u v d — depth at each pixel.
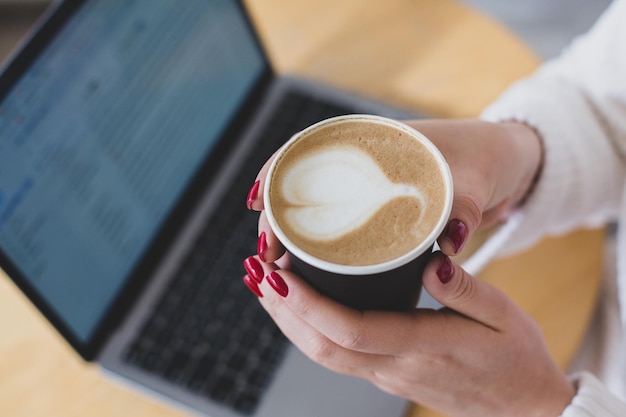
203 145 0.90
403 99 0.91
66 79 0.73
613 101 0.73
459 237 0.46
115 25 0.76
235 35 0.91
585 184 0.71
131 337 0.78
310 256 0.41
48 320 0.71
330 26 1.00
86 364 0.78
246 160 0.92
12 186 0.68
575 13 1.73
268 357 0.75
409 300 0.49
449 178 0.43
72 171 0.74
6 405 0.76
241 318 0.78
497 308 0.52
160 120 0.84
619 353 0.79
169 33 0.83
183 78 0.86
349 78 0.95
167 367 0.76
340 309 0.47
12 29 1.55
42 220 0.71
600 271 0.77
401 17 0.99
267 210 0.43
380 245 0.41
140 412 0.74
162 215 0.85
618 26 0.71
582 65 0.76
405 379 0.55
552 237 0.80
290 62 0.98
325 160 0.46
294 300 0.47
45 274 0.71
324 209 0.43
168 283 0.83
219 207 0.88
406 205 0.43
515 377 0.56
